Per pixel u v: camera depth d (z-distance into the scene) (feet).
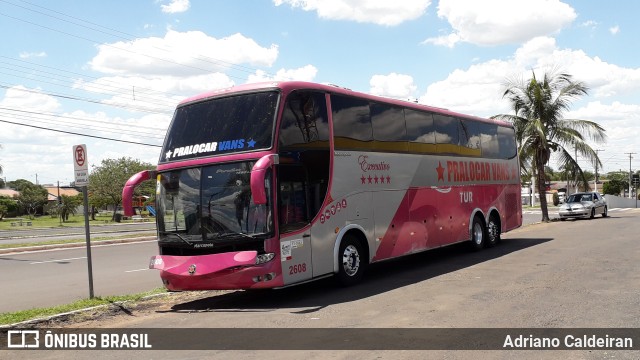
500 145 60.34
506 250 53.16
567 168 100.48
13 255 70.03
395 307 28.25
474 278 36.58
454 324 24.07
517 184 63.82
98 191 229.86
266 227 30.22
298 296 33.58
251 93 32.58
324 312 28.04
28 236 111.14
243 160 30.86
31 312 29.37
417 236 43.39
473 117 54.60
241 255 29.99
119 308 30.91
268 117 31.42
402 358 19.51
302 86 33.47
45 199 280.92
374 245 38.27
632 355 19.30
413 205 43.14
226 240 30.50
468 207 51.93
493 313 25.91
